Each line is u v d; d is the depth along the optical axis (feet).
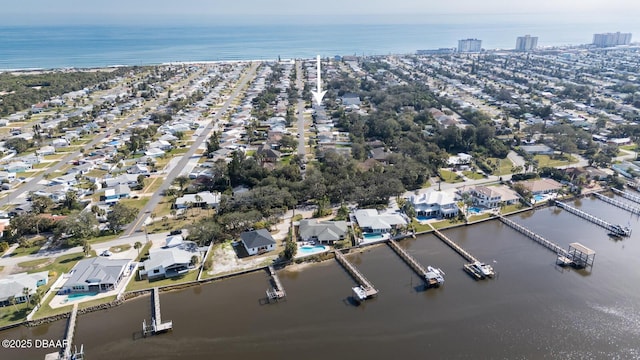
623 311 268.21
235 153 497.46
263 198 385.70
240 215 353.92
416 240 359.05
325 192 418.10
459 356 232.53
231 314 266.57
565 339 244.83
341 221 366.02
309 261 324.80
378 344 241.14
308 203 417.49
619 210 417.49
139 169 494.59
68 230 338.34
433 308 271.69
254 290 290.76
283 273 310.45
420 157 509.76
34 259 318.24
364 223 365.61
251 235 338.75
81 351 234.99
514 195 427.74
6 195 438.40
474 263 314.96
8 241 341.41
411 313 266.77
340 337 246.47
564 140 560.61
